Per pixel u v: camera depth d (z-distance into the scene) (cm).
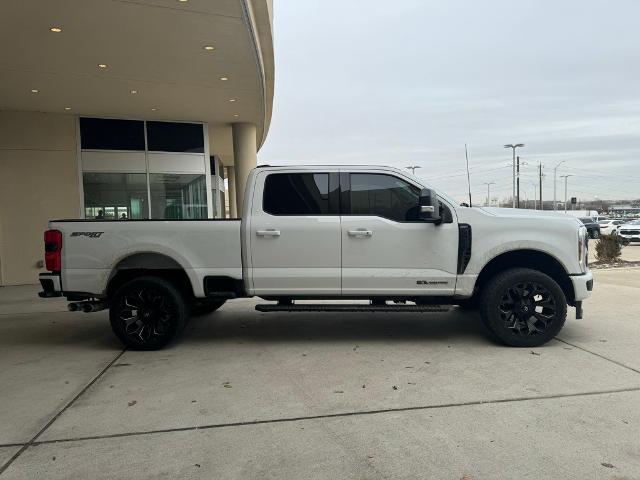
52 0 702
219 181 2569
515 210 625
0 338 682
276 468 317
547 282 574
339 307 596
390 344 610
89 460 332
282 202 599
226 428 377
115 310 599
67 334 705
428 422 380
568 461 318
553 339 615
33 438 366
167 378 497
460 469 312
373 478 304
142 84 1113
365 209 597
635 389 441
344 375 495
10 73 1005
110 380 494
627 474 302
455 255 586
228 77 1083
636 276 1199
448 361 534
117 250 598
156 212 1470
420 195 571
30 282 1302
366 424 379
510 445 341
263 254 593
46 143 1323
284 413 403
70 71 1008
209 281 611
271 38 1052
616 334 637
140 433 371
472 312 810
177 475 311
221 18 783
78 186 1363
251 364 538
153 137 1470
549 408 402
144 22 790
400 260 588
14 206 1289
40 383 489
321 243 588
